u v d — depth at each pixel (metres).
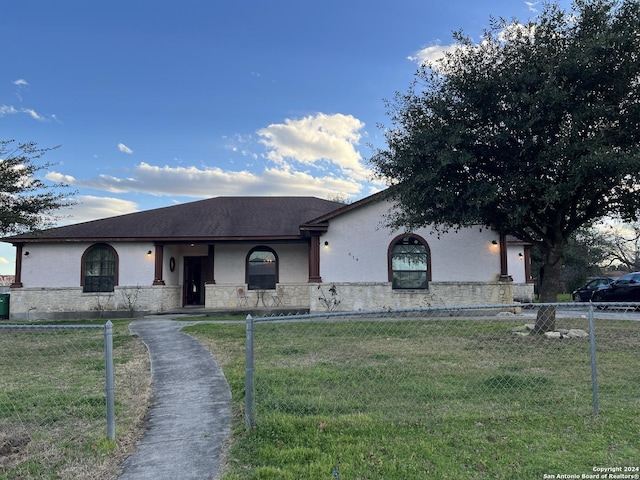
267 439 3.93
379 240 16.23
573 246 32.06
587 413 4.41
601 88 8.61
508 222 10.03
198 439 4.09
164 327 12.38
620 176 7.92
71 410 4.95
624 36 7.93
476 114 9.23
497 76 8.88
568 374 6.13
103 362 7.62
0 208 12.91
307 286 18.75
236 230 18.48
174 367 7.19
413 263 16.23
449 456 3.51
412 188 9.76
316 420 4.29
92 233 18.06
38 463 3.60
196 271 21.02
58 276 17.84
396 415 4.45
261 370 6.46
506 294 15.81
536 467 3.29
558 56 8.34
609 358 7.21
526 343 8.76
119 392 5.74
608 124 8.35
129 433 4.29
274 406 4.80
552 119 8.53
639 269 35.81
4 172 12.95
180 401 5.34
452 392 5.23
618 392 5.19
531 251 30.44
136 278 17.84
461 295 15.91
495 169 9.58
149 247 17.98
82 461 3.62
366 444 3.75
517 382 5.59
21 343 9.91
